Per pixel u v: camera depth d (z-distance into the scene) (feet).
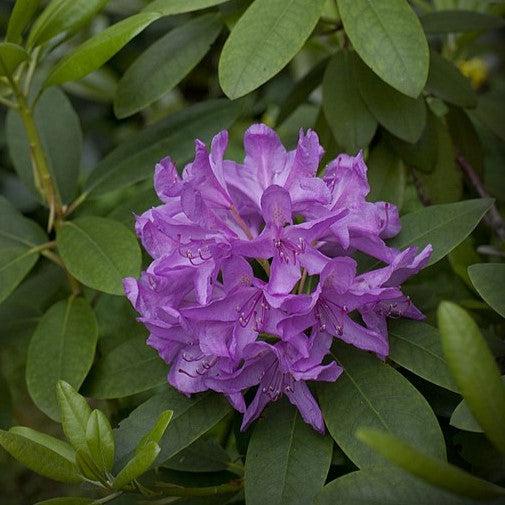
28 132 2.41
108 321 2.43
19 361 2.95
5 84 2.42
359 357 2.05
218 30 2.43
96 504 1.98
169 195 1.97
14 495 3.70
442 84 2.45
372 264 2.14
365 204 1.99
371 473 1.88
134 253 2.24
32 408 3.67
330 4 2.60
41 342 2.32
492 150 2.98
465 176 2.71
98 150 4.07
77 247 2.28
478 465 2.06
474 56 3.32
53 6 2.31
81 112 4.01
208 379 1.98
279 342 1.96
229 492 2.21
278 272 1.94
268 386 2.01
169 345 2.05
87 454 1.93
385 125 2.33
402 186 2.49
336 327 1.97
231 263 1.93
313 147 1.99
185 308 1.93
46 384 2.27
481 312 2.38
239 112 2.47
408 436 1.96
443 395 2.18
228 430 2.49
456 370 1.70
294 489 1.99
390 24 2.12
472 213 2.10
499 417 1.72
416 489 1.87
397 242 2.11
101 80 3.56
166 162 2.03
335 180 2.01
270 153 2.05
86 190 2.50
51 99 2.63
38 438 2.03
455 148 2.70
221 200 2.01
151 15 2.19
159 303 1.98
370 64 2.12
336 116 2.39
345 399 2.02
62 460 1.95
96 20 3.55
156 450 1.87
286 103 2.67
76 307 2.37
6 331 2.66
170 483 2.22
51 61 3.47
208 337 1.95
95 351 2.37
